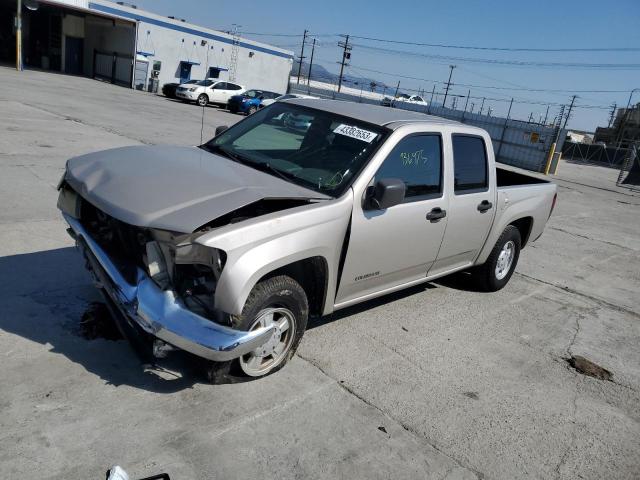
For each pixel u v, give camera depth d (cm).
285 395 356
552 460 341
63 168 849
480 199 522
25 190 700
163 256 311
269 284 338
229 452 297
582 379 453
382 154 409
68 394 319
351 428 336
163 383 345
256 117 495
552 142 2869
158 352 313
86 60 3928
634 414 412
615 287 741
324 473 295
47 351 356
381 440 331
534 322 562
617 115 6569
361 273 414
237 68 4369
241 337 313
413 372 417
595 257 898
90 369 345
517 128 3067
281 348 373
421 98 5775
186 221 301
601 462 347
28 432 285
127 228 325
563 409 402
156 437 298
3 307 400
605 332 568
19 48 3031
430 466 316
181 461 284
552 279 730
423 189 456
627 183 2566
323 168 409
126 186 337
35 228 572
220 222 337
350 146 420
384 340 461
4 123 1157
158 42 3744
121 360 360
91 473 267
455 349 468
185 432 305
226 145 463
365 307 524
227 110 3222
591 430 381
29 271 467
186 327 301
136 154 401
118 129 1381
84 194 343
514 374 443
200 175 359
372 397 373
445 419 364
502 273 628
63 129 1217
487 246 573
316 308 404
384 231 413
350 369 404
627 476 338
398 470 309
